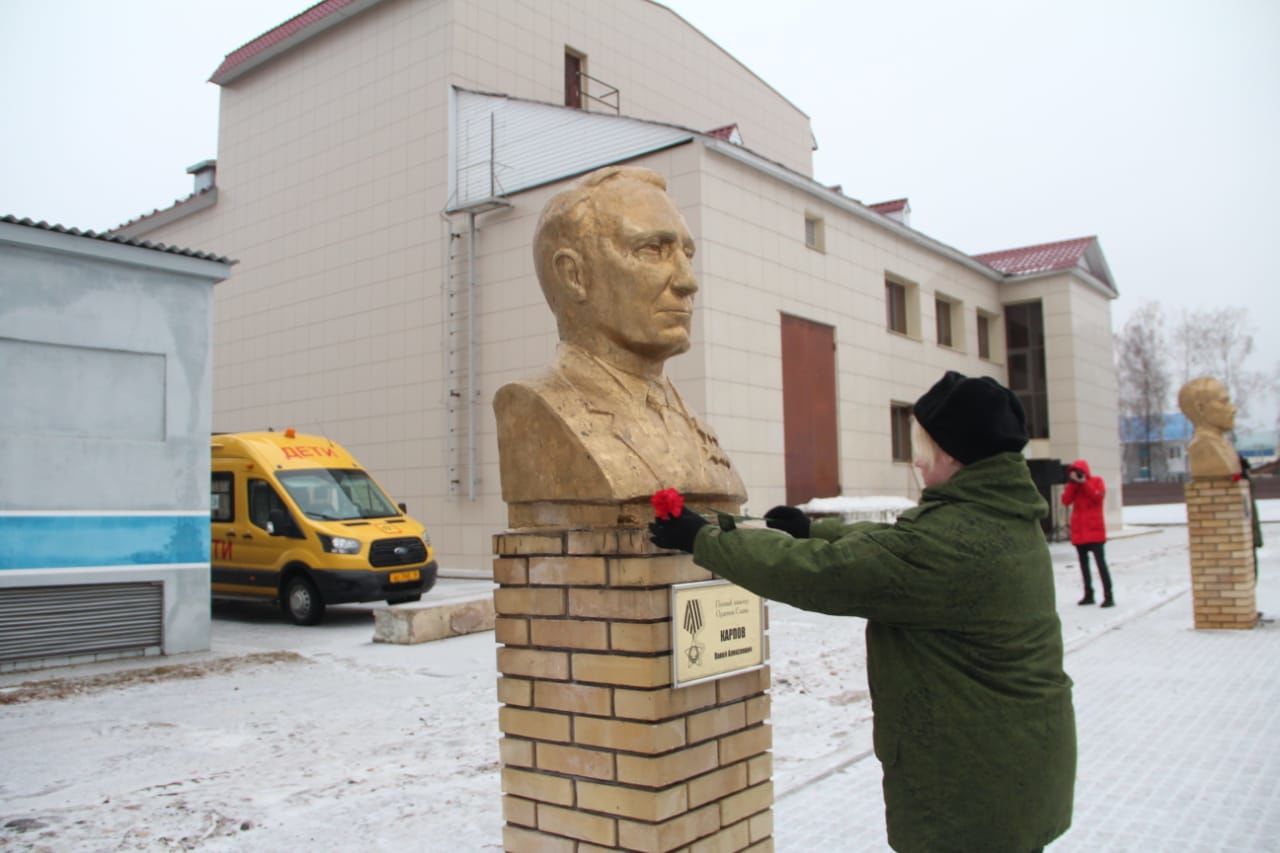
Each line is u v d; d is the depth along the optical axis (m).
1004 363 27.03
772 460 16.89
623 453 3.31
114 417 9.66
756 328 16.80
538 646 3.40
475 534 18.27
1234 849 4.36
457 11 19.33
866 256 20.56
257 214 22.95
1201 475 10.55
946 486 2.64
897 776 2.60
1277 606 12.03
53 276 9.21
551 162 17.70
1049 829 2.48
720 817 3.35
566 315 3.63
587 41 22.12
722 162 16.25
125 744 6.38
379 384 20.09
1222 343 53.78
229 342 23.48
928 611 2.48
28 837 4.59
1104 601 12.53
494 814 4.86
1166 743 6.07
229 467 13.73
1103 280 29.48
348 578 12.31
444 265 19.02
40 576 9.04
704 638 3.29
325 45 21.56
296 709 7.39
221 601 15.89
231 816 4.88
